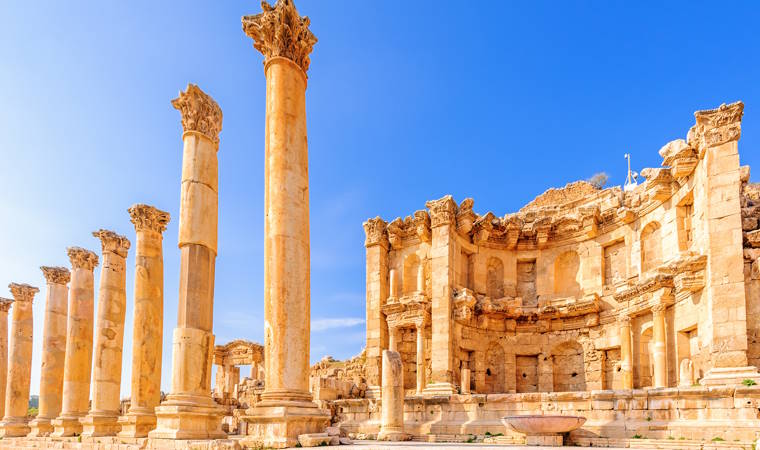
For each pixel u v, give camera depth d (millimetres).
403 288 40906
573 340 38281
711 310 25969
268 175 20250
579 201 41219
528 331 39625
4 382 46688
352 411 32531
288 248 19234
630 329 34250
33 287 45281
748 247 26156
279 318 18703
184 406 19906
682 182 30781
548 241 41062
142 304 27453
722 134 26953
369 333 40531
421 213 39594
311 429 18125
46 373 38625
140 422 25609
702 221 28172
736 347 24922
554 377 38531
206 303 21625
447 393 34812
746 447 19375
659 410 22625
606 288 37469
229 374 55094
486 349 39344
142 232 28391
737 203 26094
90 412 31109
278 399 18016
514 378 39031
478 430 26953
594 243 38969
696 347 28984
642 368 33531
